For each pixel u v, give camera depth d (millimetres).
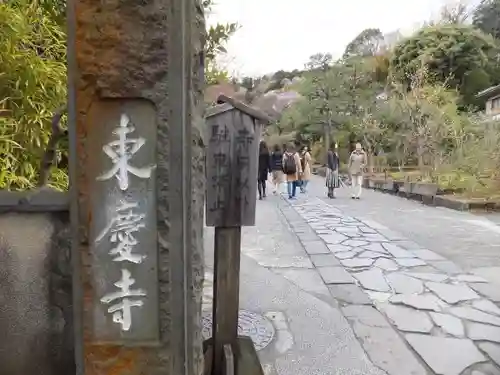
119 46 1359
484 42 22062
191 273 1483
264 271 5273
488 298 4273
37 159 2592
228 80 6160
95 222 1410
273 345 3305
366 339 3406
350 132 21516
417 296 4352
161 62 1371
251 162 2629
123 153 1400
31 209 1476
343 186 17219
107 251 1419
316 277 5031
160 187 1404
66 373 1549
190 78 1446
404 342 3346
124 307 1429
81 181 1398
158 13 1356
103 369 1432
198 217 1629
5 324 1525
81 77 1368
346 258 5852
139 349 1437
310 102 23562
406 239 6961
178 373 1447
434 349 3221
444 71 21578
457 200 10227
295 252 6227
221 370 2662
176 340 1440
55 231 1516
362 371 2924
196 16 1574
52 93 2637
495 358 3072
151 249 1424
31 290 1521
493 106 18594
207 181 2600
